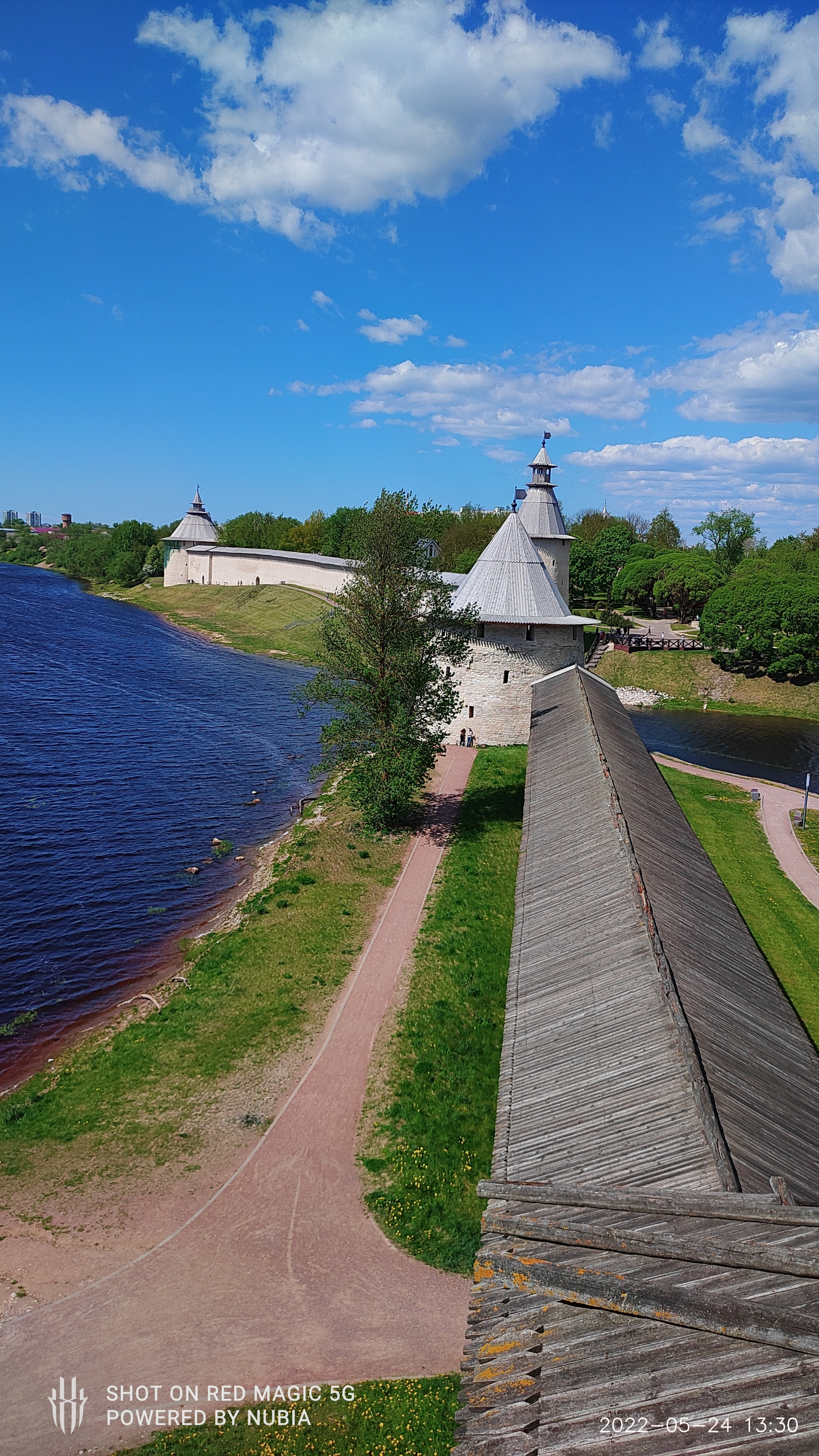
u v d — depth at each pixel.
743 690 83.50
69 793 48.59
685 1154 10.78
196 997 26.59
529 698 52.41
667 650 90.44
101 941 32.16
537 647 52.06
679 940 16.53
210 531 149.62
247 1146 19.91
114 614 121.31
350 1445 12.86
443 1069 22.39
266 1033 24.27
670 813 26.31
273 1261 16.55
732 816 44.91
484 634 52.06
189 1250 16.88
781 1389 7.51
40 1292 15.86
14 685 75.00
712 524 135.38
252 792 50.34
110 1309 15.48
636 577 113.06
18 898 35.44
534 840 23.78
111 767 53.97
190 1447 12.82
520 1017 15.59
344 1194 18.34
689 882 20.38
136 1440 13.02
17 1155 20.03
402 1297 15.70
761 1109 12.09
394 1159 19.25
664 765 55.97
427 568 39.75
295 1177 18.86
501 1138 12.76
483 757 50.12
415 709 39.34
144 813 46.16
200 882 37.62
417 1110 20.77
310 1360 14.36
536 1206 10.76
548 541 72.00
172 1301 15.66
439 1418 13.17
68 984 29.22
